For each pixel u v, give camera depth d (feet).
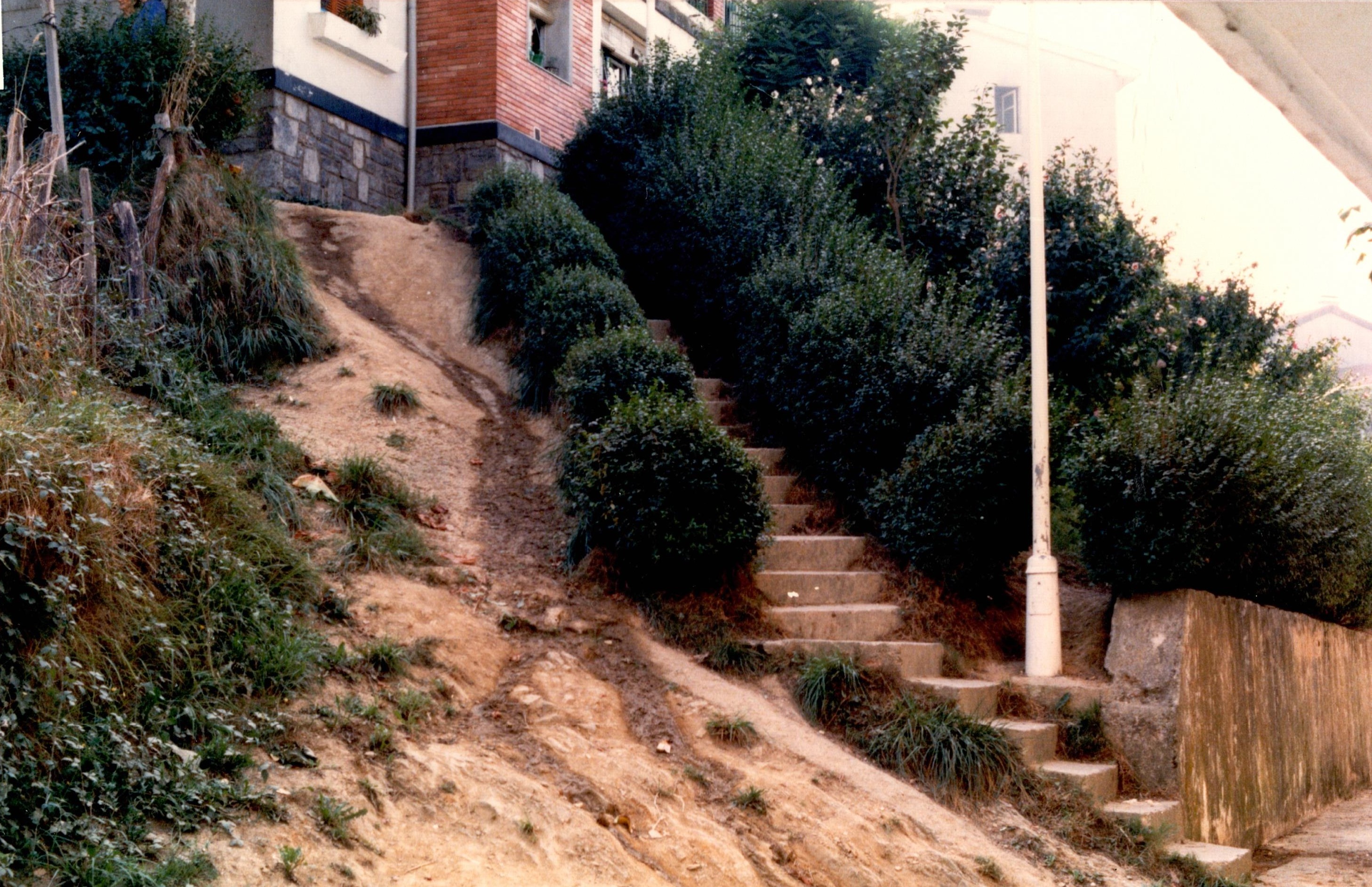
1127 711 26.89
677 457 27.37
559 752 20.62
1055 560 29.40
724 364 41.22
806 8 61.46
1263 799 30.99
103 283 30.83
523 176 45.91
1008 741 24.89
